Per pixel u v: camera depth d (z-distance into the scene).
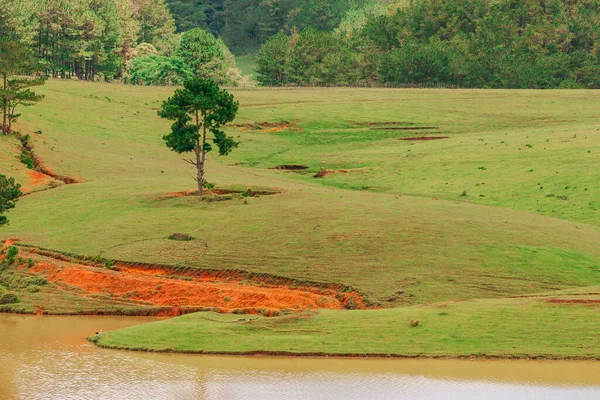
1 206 61.31
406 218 63.97
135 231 65.12
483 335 38.31
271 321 41.84
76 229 67.50
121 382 34.06
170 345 39.22
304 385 33.38
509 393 32.03
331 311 43.41
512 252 55.50
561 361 35.50
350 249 56.62
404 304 47.06
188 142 74.06
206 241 61.19
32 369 36.00
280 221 64.12
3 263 60.88
